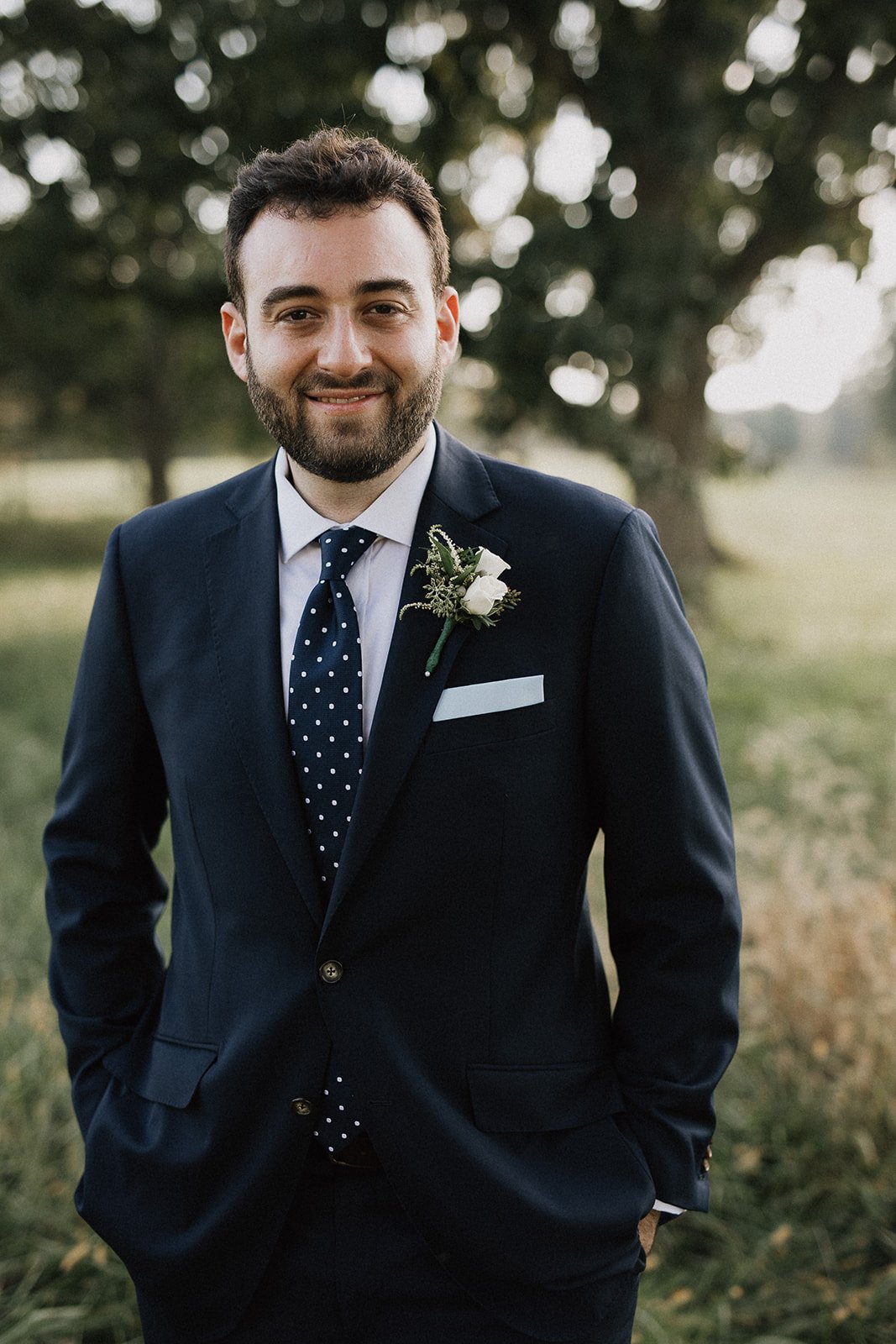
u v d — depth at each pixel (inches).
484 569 55.1
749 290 424.5
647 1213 60.7
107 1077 64.9
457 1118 55.8
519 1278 55.4
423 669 55.6
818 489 1813.5
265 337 54.4
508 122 386.3
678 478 344.2
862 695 326.3
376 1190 57.6
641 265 311.7
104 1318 91.7
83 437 877.8
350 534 57.4
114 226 393.7
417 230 55.1
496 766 55.1
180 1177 58.9
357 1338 58.6
